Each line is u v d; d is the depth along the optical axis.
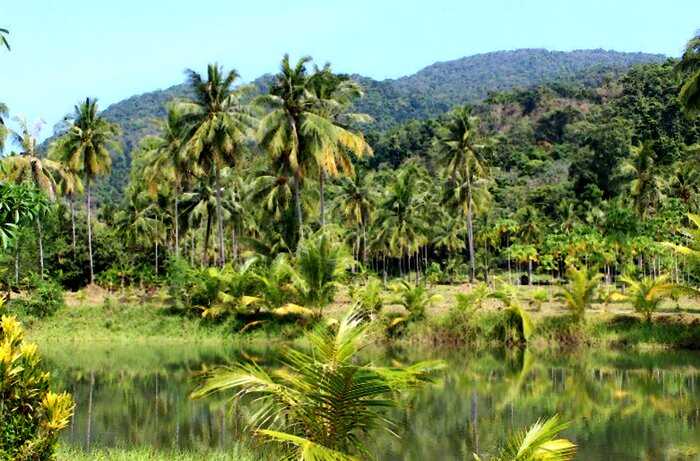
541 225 81.94
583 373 28.98
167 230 74.75
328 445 7.98
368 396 7.99
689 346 35.50
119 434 18.89
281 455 9.18
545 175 109.81
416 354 34.59
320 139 40.66
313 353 8.23
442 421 20.25
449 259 89.69
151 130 164.25
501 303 43.75
